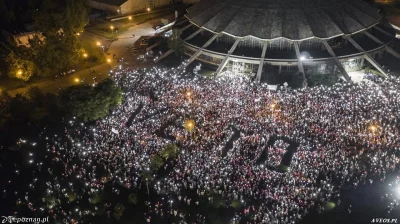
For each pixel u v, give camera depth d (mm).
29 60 94625
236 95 82625
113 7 149125
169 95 84438
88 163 64500
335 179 60844
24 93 91625
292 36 97312
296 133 70438
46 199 58469
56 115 80688
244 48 102438
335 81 88938
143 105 81812
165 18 147125
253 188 58750
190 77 96062
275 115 75438
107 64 107062
